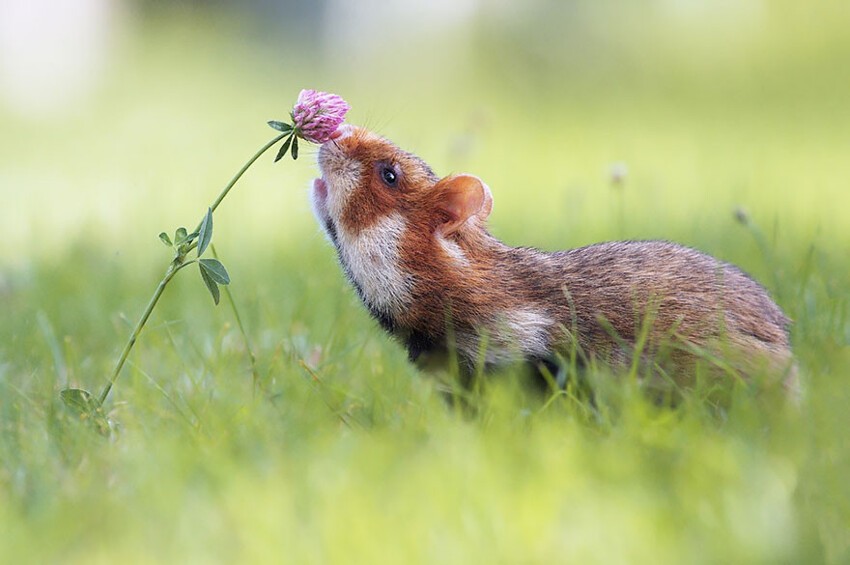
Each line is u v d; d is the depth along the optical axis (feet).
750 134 100.83
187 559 21.40
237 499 23.41
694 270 32.07
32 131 113.80
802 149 91.09
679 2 149.89
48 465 25.91
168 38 153.79
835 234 55.16
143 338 38.75
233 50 154.40
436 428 27.61
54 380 33.78
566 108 122.42
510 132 104.88
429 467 24.67
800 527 21.89
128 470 25.52
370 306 33.06
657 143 97.04
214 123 112.06
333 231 33.73
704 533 21.79
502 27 151.94
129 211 66.44
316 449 26.40
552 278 32.01
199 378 34.60
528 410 28.58
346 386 33.01
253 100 127.95
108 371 35.55
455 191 31.96
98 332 40.96
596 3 150.10
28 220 67.72
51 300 44.37
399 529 21.84
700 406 28.04
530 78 141.79
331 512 22.58
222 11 165.17
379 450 25.62
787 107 114.83
